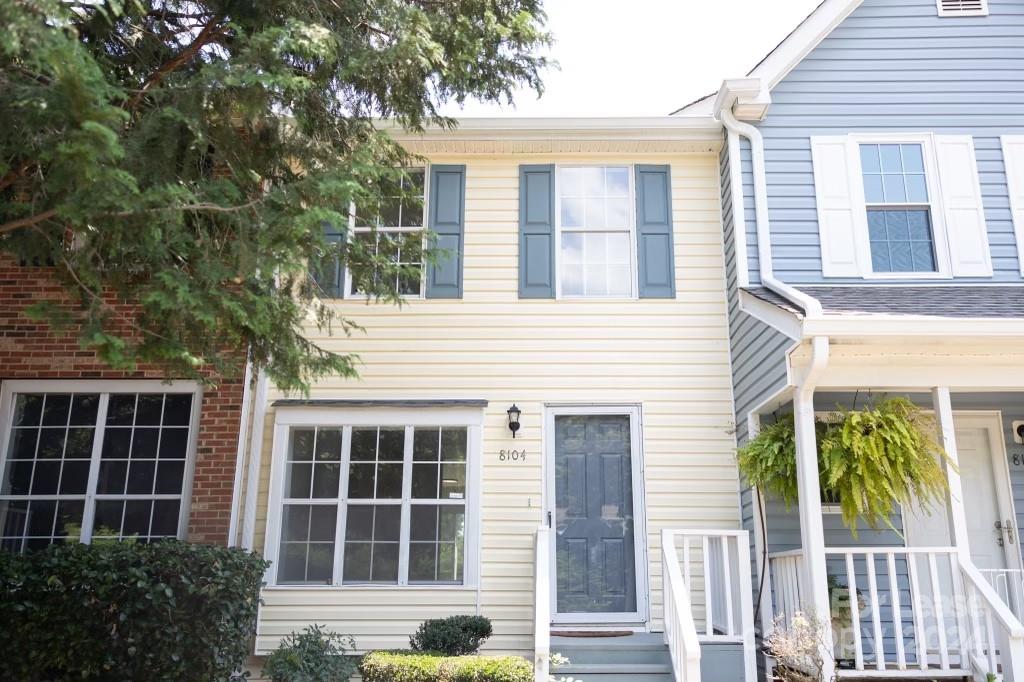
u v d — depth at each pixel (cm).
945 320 632
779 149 882
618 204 938
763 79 891
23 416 832
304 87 509
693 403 869
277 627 806
